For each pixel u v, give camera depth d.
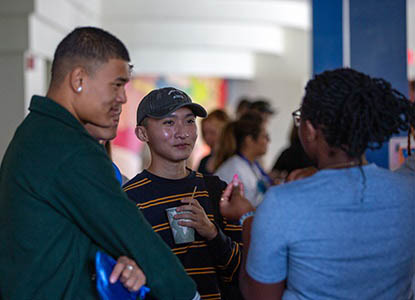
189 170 2.14
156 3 9.51
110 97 1.49
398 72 3.02
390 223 1.38
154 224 1.92
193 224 1.86
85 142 1.43
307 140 1.46
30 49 6.56
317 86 1.40
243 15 9.80
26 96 6.70
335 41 3.13
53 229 1.41
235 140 3.57
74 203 1.40
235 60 11.34
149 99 2.02
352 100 1.34
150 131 2.01
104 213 1.39
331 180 1.39
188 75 11.89
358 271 1.37
